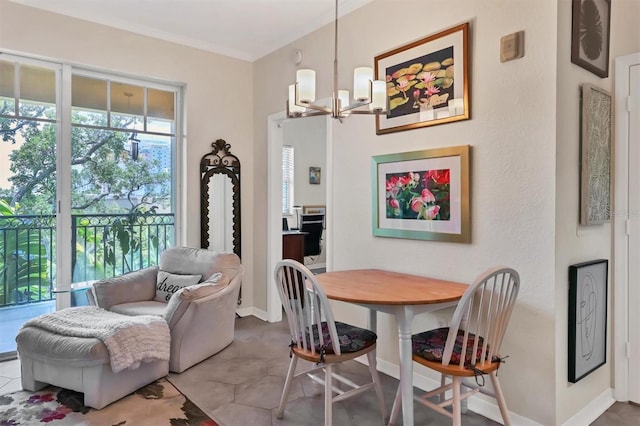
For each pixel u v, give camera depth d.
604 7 2.37
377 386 2.24
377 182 2.94
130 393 2.53
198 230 4.14
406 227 2.75
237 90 4.38
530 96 2.14
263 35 3.88
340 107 2.27
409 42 2.74
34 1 3.21
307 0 3.19
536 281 2.12
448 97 2.51
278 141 4.27
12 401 2.45
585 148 2.21
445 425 2.22
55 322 2.60
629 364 2.46
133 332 2.50
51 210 3.46
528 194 2.15
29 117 3.34
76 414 2.30
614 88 2.46
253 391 2.60
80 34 3.46
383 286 2.30
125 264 3.86
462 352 1.82
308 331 2.17
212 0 3.21
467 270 2.42
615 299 2.49
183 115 4.09
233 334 3.49
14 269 3.30
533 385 2.13
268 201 4.22
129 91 3.86
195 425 2.20
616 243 2.48
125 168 3.84
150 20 3.59
